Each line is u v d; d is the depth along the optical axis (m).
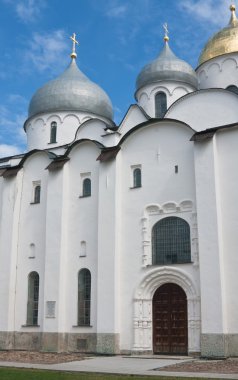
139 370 20.73
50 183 34.56
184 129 30.47
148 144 31.56
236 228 27.17
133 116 34.50
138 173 31.72
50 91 44.28
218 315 25.95
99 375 19.17
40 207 35.66
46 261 33.12
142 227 30.31
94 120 37.09
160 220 30.09
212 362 23.84
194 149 28.88
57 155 36.22
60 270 32.38
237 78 40.38
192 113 32.22
